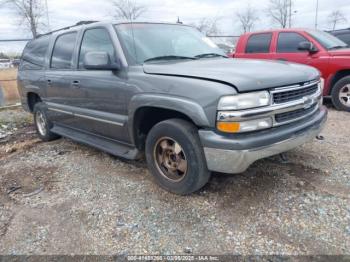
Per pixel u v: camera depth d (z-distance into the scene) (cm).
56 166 413
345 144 431
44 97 499
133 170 380
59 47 460
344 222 256
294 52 696
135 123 331
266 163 366
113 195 323
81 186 349
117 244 249
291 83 279
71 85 414
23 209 310
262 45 747
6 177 390
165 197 311
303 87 292
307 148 414
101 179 362
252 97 253
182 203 298
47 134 525
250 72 273
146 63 330
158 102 291
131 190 330
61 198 326
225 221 268
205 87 261
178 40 385
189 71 287
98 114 377
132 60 333
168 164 313
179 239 250
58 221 285
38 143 536
